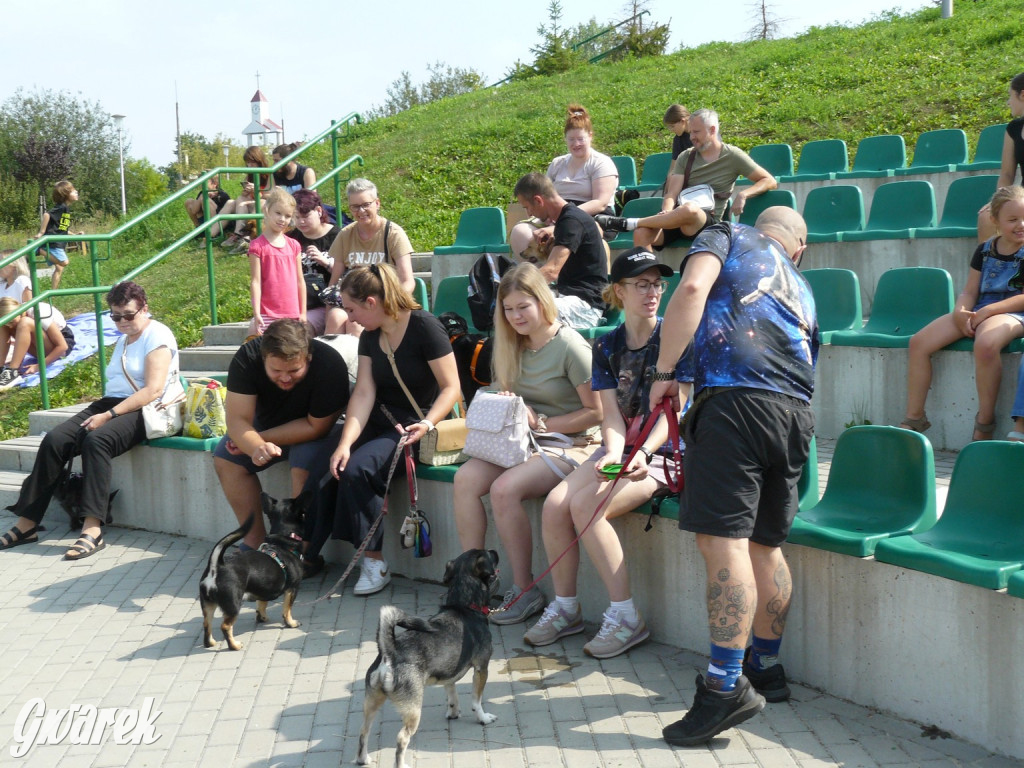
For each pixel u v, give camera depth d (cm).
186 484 679
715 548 363
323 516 554
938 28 1858
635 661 452
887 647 389
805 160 1182
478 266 711
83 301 1337
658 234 877
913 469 418
